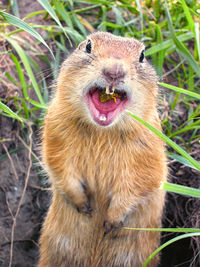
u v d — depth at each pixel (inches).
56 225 12.9
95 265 12.9
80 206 12.0
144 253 12.9
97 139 11.7
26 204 15.3
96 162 11.9
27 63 13.5
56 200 12.8
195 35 12.9
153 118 11.8
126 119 11.4
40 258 13.7
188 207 14.5
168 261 15.2
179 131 14.3
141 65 11.5
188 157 9.9
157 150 11.8
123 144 11.7
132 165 11.8
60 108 11.7
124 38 11.9
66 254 13.0
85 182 12.1
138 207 12.4
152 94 11.6
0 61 15.1
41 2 12.2
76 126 11.6
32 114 15.0
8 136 15.0
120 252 12.8
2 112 14.9
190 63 13.8
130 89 10.8
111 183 12.1
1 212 15.1
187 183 14.7
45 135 12.1
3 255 15.1
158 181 12.0
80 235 12.7
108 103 10.9
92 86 10.8
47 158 12.0
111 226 12.1
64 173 11.8
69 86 11.4
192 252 14.7
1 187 15.1
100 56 10.9
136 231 12.6
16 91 15.0
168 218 15.0
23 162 15.2
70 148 11.8
